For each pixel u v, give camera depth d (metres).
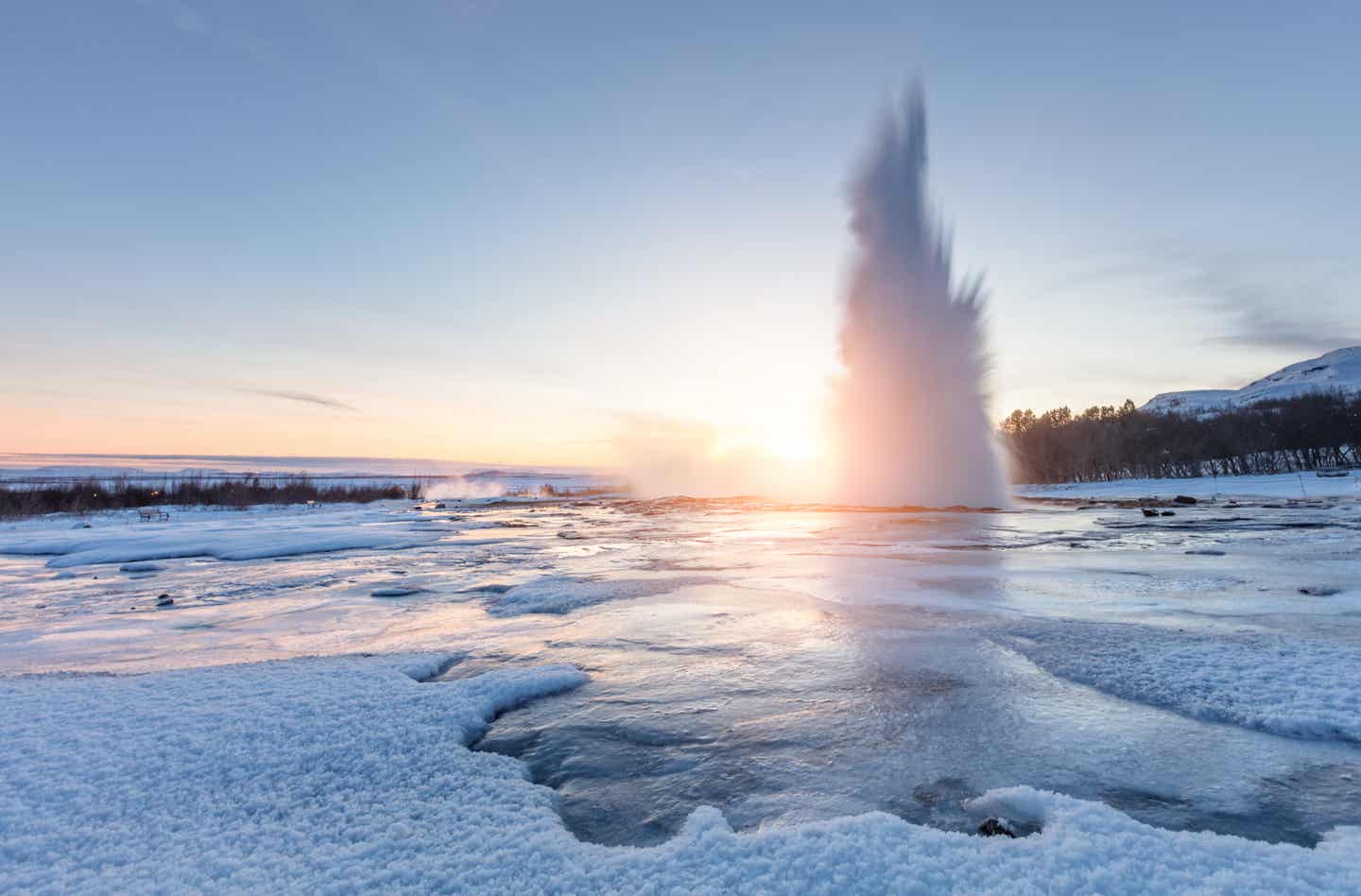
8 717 4.60
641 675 5.87
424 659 6.29
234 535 22.80
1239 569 10.88
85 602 10.97
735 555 14.62
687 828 3.20
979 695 5.11
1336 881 2.49
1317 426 70.38
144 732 4.31
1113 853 2.75
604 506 41.88
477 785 3.63
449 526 26.88
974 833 3.15
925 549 14.88
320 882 2.70
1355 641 6.14
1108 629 6.89
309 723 4.50
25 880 2.72
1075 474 82.62
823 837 2.94
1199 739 4.18
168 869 2.80
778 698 5.16
